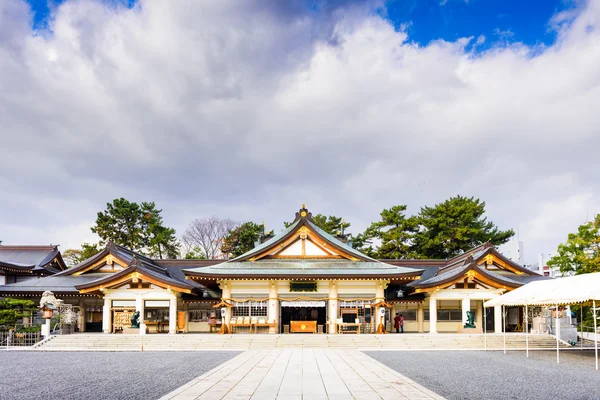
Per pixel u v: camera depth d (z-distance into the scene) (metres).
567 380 18.94
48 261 55.31
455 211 62.59
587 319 42.50
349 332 39.88
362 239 69.12
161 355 28.52
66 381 18.39
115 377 19.33
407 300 42.66
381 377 18.89
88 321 43.22
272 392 15.73
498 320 40.59
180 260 50.62
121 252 45.91
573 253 45.81
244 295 40.28
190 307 43.84
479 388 16.97
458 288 40.53
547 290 27.66
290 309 45.22
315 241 42.19
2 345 35.72
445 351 31.28
